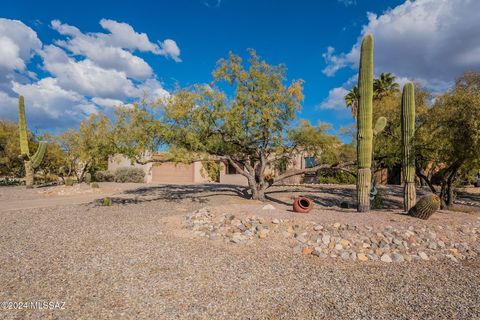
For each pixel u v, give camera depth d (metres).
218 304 4.16
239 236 7.55
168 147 12.39
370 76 9.71
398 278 5.36
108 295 4.38
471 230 8.25
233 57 12.62
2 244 6.96
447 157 11.44
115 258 6.04
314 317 3.85
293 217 8.34
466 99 10.07
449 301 4.39
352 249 6.81
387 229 7.54
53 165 24.86
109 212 11.27
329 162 15.22
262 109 12.25
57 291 4.49
